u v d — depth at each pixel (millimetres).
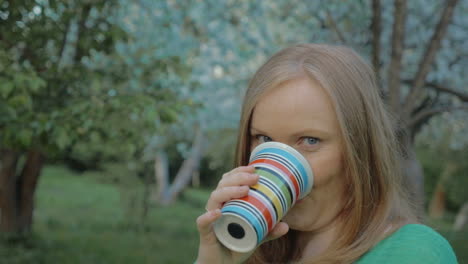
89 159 22094
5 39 3596
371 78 1259
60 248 7855
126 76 4465
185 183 17344
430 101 6559
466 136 8234
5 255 6867
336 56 1196
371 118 1198
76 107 3625
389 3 6402
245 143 1271
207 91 9594
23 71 3367
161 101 4176
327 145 1121
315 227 1193
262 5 6953
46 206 13844
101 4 3801
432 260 1042
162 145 11008
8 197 7574
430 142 8797
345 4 6297
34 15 3668
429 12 6648
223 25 7355
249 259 1483
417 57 6816
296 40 7328
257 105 1167
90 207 14281
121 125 3830
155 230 11094
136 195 11531
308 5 6453
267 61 1260
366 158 1176
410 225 1150
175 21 6754
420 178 5043
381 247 1126
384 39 6473
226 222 1086
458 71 6793
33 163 7684
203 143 16375
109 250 8086
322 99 1114
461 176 17531
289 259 1415
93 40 3893
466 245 8570
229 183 1099
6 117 3525
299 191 1106
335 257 1146
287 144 1137
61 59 4219
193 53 7555
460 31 6645
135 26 6832
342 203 1186
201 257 1169
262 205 1054
